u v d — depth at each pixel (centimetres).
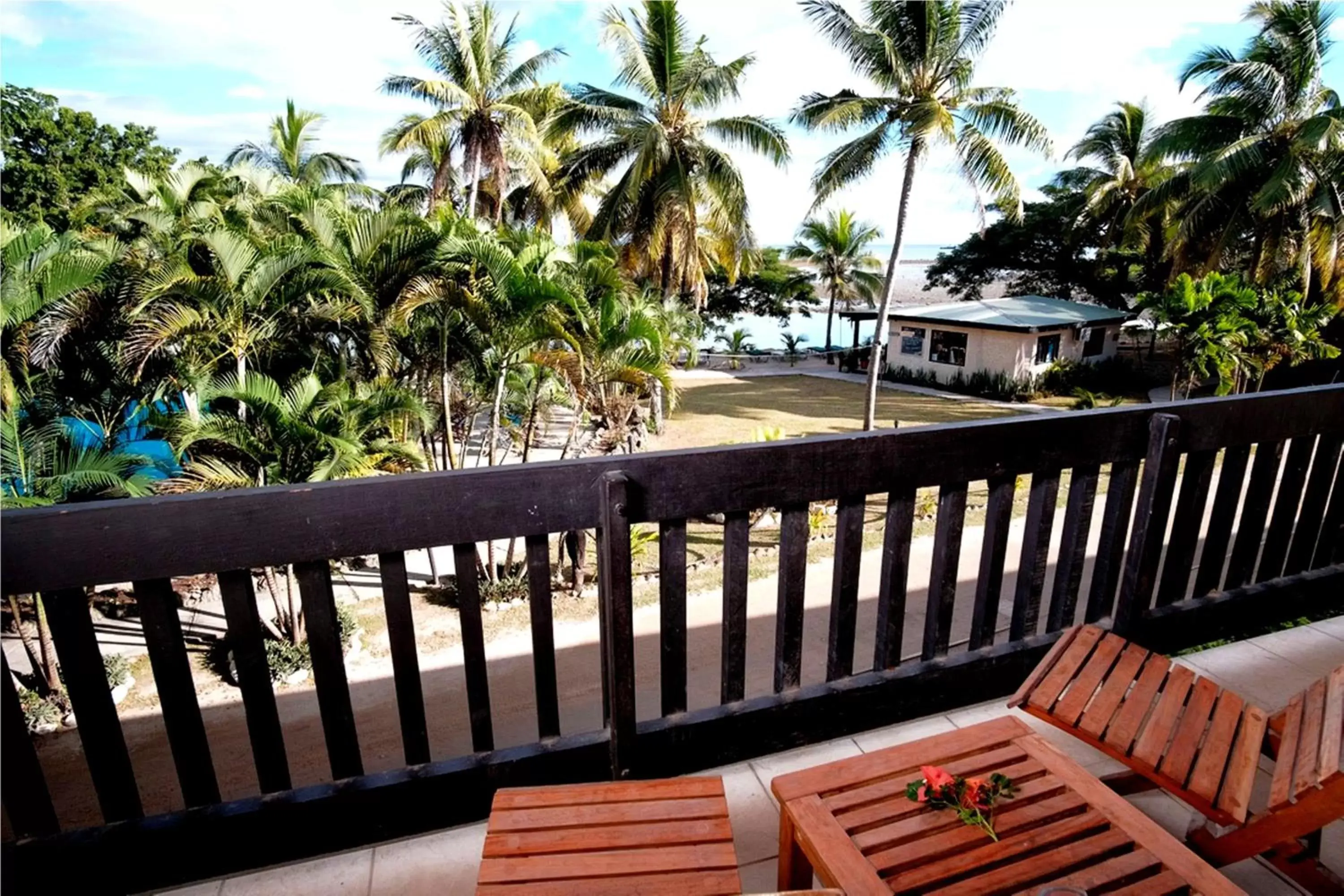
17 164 2620
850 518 192
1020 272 2947
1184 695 184
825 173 1708
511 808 145
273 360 880
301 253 752
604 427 1093
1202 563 254
